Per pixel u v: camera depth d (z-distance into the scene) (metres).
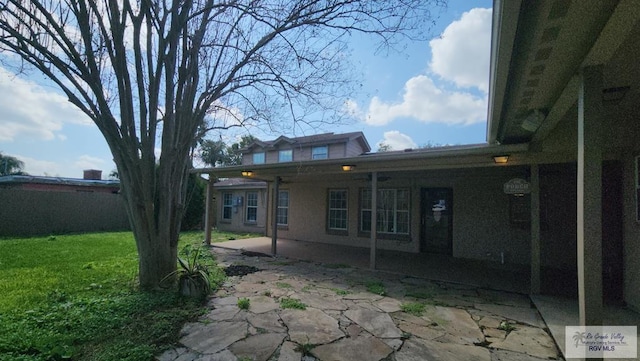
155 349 2.88
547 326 3.54
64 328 3.25
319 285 5.25
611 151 4.57
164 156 4.79
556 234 6.88
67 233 12.39
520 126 4.13
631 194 4.26
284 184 11.62
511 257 7.28
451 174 7.82
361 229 9.68
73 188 17.36
